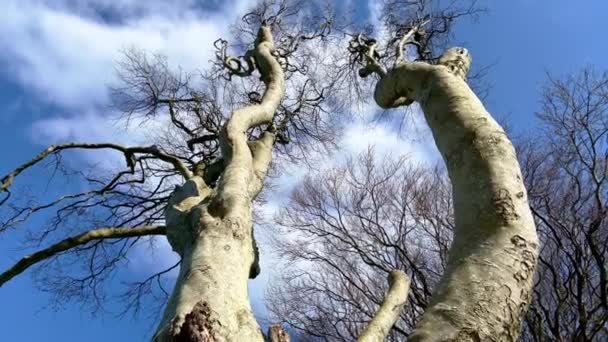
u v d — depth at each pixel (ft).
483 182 10.25
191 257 13.99
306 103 34.76
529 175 49.83
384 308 15.21
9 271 20.01
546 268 47.62
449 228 52.80
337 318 54.29
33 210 26.00
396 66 15.90
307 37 33.45
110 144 25.62
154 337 11.92
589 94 49.24
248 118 19.92
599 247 47.91
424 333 8.36
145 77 37.88
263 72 26.48
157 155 25.21
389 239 53.21
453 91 12.69
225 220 14.90
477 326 8.30
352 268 54.24
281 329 13.23
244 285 13.76
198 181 19.43
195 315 11.84
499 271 8.88
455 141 11.43
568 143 49.37
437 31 28.45
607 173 47.75
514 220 9.54
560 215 48.11
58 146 24.81
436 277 50.98
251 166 17.94
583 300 46.85
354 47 28.17
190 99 31.58
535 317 45.98
